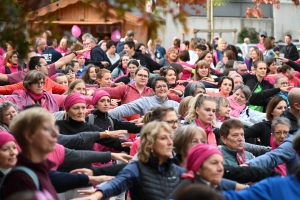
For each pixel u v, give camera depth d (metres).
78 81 13.45
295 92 12.73
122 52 21.67
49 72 15.62
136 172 8.12
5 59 16.75
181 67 17.88
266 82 17.61
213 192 5.88
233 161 10.31
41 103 12.81
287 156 10.10
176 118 9.88
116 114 13.30
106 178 8.24
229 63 20.03
